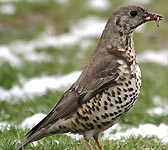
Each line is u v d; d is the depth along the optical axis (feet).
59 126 37.19
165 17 95.50
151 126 47.06
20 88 60.75
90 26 94.48
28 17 98.43
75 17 99.45
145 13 38.32
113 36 38.17
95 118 36.55
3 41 86.58
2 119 49.62
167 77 71.56
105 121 36.68
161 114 54.44
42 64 71.61
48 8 101.60
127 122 51.13
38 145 40.11
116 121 37.17
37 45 84.43
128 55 37.60
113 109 36.40
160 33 92.43
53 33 92.38
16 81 62.59
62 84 62.03
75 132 37.63
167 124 52.65
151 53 82.99
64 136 43.06
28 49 82.12
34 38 89.35
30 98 55.62
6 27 94.02
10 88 61.72
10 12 98.94
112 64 37.11
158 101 61.67
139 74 37.22
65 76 67.36
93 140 41.22
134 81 36.68
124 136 43.73
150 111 56.29
